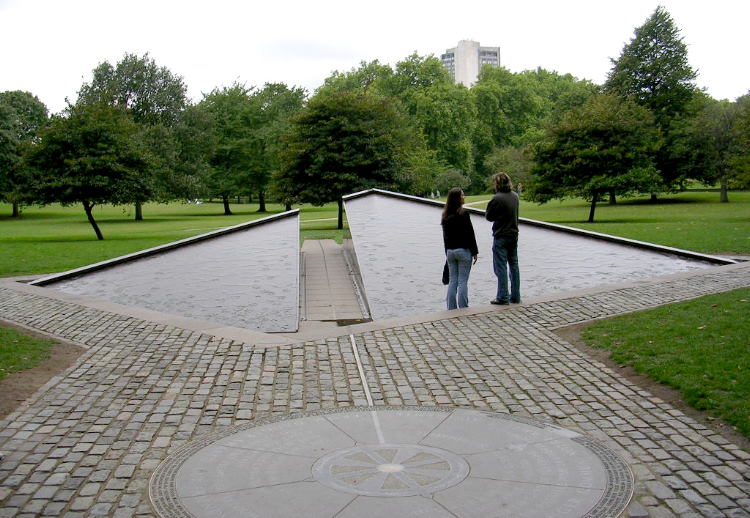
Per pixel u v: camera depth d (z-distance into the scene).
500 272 9.47
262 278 12.12
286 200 34.72
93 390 6.41
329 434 5.16
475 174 80.19
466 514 3.79
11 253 20.67
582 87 60.16
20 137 53.66
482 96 82.38
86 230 34.72
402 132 36.22
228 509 3.92
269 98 60.06
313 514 3.83
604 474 4.34
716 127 42.09
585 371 6.75
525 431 5.17
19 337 8.52
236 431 5.29
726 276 11.21
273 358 7.41
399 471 4.41
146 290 11.59
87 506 4.03
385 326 8.66
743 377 6.08
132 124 29.75
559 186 31.67
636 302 9.56
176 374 6.89
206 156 53.47
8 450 4.92
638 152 31.50
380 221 16.73
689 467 4.47
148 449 4.96
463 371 6.83
